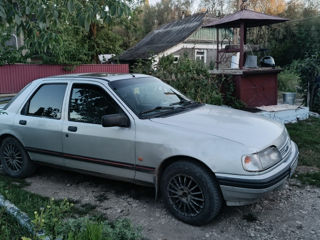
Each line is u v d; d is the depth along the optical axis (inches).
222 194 126.9
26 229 110.4
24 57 472.7
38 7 130.4
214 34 861.2
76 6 130.5
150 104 160.7
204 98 319.6
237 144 126.3
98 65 547.5
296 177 181.8
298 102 474.9
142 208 151.7
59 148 171.2
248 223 135.9
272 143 133.6
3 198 138.3
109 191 172.4
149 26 1863.9
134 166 146.8
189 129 136.6
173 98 177.9
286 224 133.6
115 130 150.1
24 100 189.8
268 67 365.1
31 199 158.7
